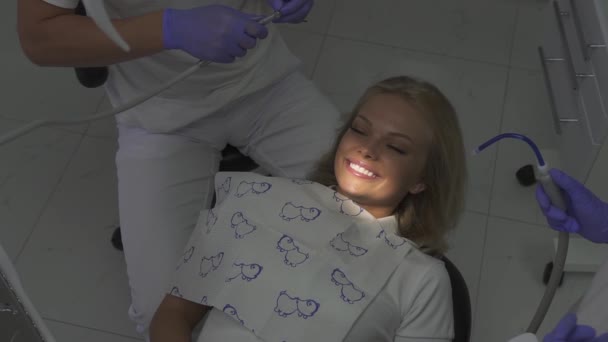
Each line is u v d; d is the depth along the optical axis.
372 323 1.49
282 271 1.50
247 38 1.70
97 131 2.69
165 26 1.68
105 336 2.27
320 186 1.64
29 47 1.73
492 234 2.50
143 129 1.97
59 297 2.33
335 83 2.86
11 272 0.98
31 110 2.73
